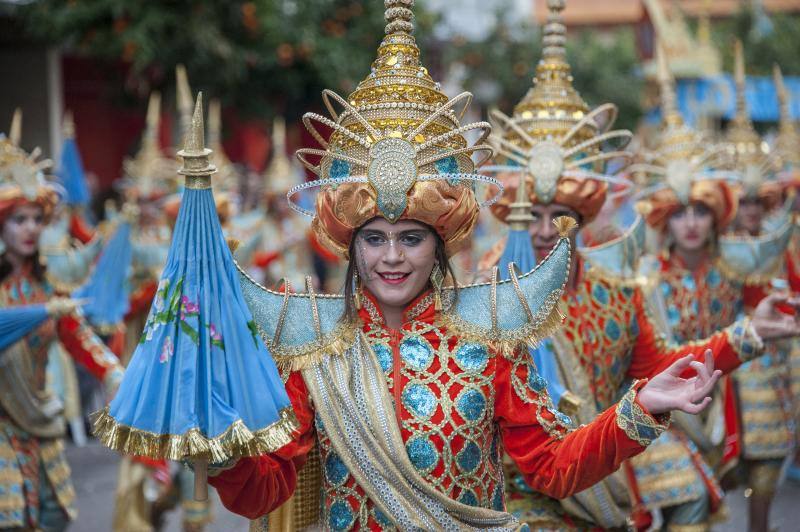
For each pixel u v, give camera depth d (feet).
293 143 49.24
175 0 38.73
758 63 78.18
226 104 42.37
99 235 19.99
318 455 9.35
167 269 8.14
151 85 41.78
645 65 64.75
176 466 19.16
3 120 46.60
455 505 8.47
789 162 27.61
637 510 14.67
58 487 16.21
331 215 8.83
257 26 40.55
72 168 25.23
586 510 12.13
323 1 42.57
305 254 33.73
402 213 8.50
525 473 8.96
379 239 8.71
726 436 18.70
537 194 12.64
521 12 60.29
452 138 8.81
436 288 8.94
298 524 9.39
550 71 13.24
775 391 18.81
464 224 8.93
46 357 16.17
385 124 8.67
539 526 12.12
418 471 8.51
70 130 25.54
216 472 8.11
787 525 21.45
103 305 19.67
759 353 11.84
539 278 8.95
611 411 8.53
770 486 18.95
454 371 8.71
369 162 8.50
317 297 8.99
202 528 18.42
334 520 8.75
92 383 30.76
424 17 49.03
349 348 8.80
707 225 17.25
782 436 18.75
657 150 17.74
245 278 8.91
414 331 8.87
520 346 8.95
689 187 17.08
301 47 41.55
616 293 13.01
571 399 11.50
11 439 15.58
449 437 8.55
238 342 8.14
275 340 8.80
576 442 8.61
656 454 14.82
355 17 43.68
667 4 93.25
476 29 57.82
